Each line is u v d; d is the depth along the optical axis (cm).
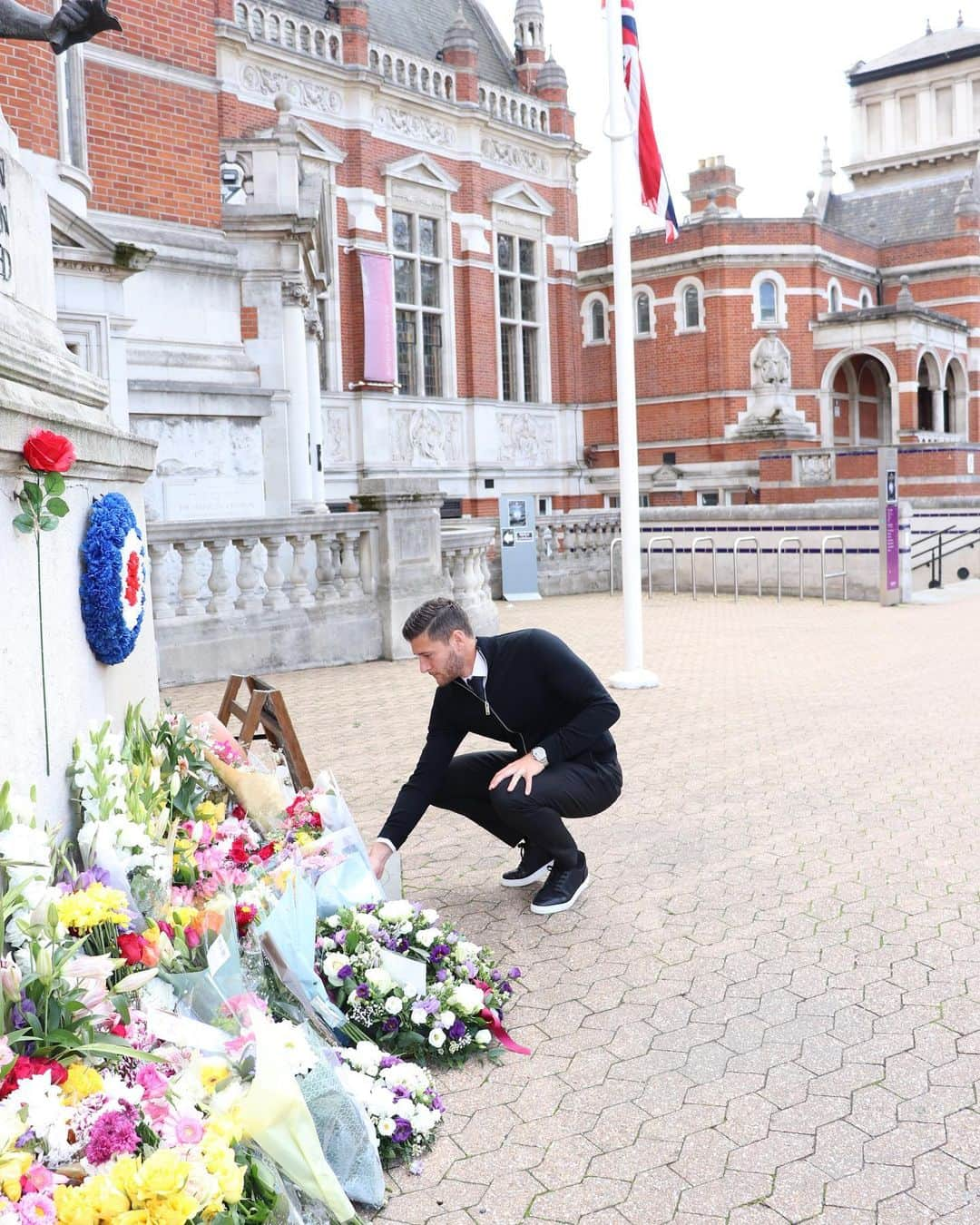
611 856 536
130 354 1289
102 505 388
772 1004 376
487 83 2827
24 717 295
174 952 278
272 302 1413
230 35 2123
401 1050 344
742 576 2028
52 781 316
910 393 3316
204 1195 200
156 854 306
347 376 2494
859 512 1858
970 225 3766
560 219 3102
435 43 2969
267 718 493
